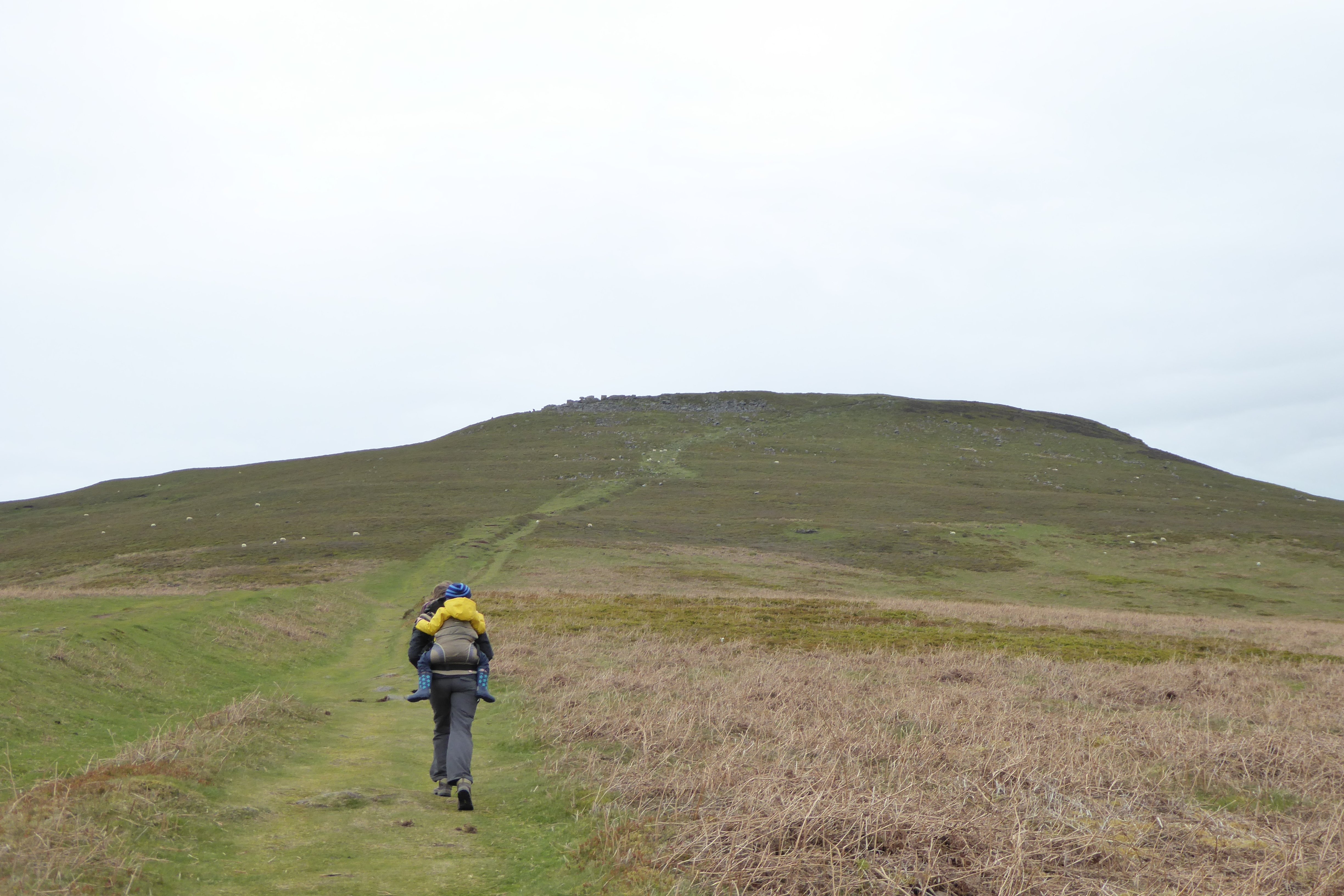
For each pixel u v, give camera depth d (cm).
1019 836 520
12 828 502
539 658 1728
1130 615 4184
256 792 705
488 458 13125
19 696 898
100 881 455
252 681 1431
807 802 569
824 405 17762
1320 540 7775
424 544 6694
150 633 1461
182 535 7800
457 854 560
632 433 15288
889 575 6253
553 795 709
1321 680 1683
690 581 5428
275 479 11950
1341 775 793
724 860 502
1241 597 5694
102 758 761
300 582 4997
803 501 9719
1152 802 684
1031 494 10581
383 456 13700
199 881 492
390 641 2450
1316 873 514
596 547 6738
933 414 16988
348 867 525
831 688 1305
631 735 889
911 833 541
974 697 1253
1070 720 1039
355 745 948
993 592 5725
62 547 7794
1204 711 1205
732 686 1292
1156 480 12719
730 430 15575
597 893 481
